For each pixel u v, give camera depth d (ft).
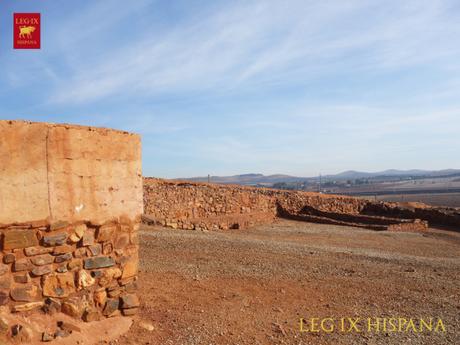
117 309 18.33
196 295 23.62
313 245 43.73
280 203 79.97
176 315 20.16
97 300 17.58
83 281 17.11
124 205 18.88
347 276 30.27
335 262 34.73
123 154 18.89
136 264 19.40
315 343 18.56
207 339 17.90
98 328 16.98
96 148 17.60
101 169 17.81
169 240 39.60
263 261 33.42
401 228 64.23
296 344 18.33
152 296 22.65
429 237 58.08
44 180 15.87
